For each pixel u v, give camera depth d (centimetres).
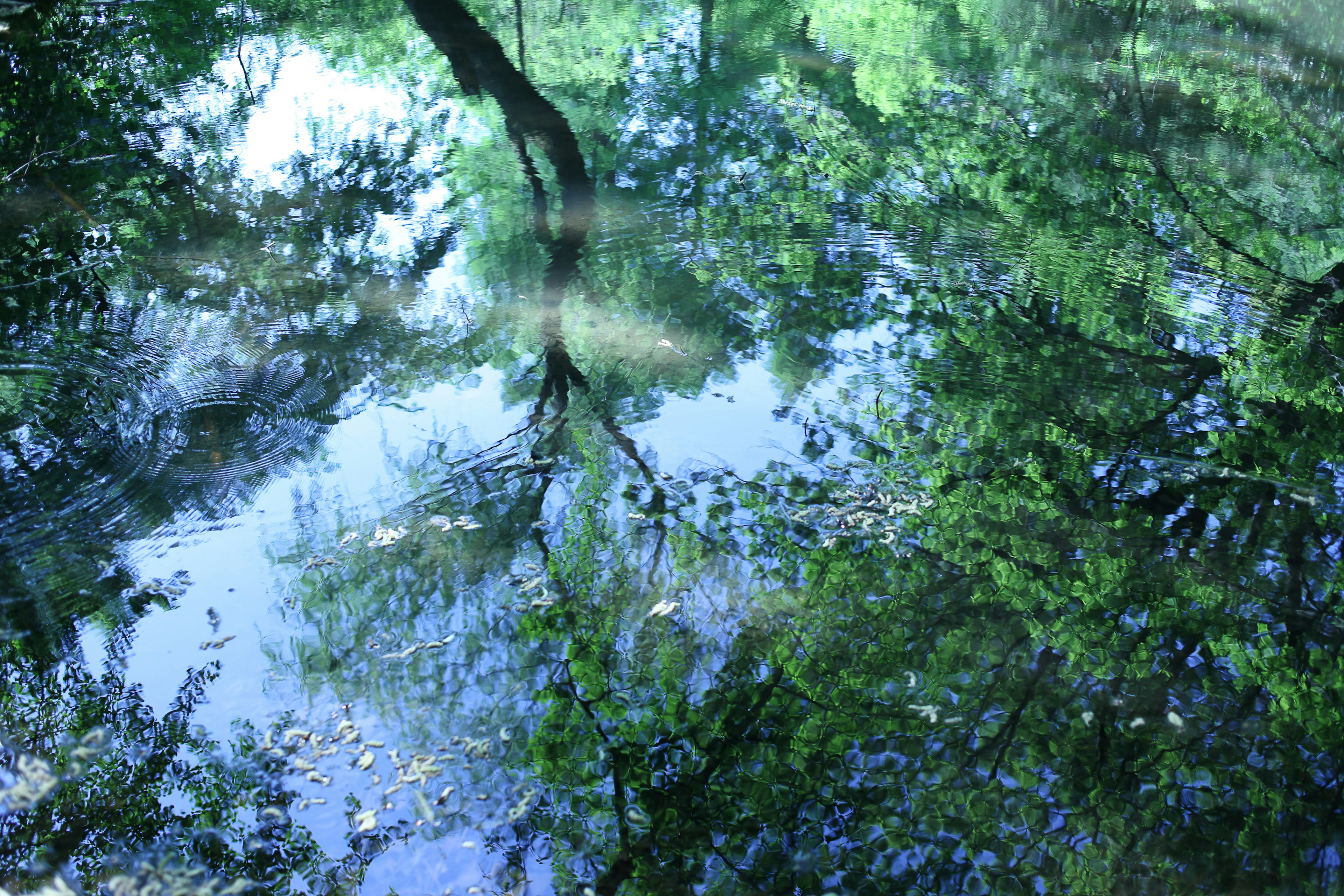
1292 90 1241
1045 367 638
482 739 394
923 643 440
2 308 639
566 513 502
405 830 360
